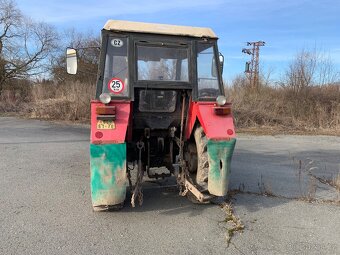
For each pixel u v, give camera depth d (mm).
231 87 17781
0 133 11336
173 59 4707
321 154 8977
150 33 4617
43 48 29984
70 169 6660
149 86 4574
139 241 3697
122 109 4316
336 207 4840
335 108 15492
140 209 4578
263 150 9391
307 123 14773
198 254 3463
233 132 4473
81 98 16203
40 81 28703
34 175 6188
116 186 4121
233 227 4074
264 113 14969
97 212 4438
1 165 6918
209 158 4387
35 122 14531
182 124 4902
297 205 4887
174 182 5734
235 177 6367
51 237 3742
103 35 4508
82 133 11664
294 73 17641
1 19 28875
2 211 4445
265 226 4148
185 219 4289
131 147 5004
